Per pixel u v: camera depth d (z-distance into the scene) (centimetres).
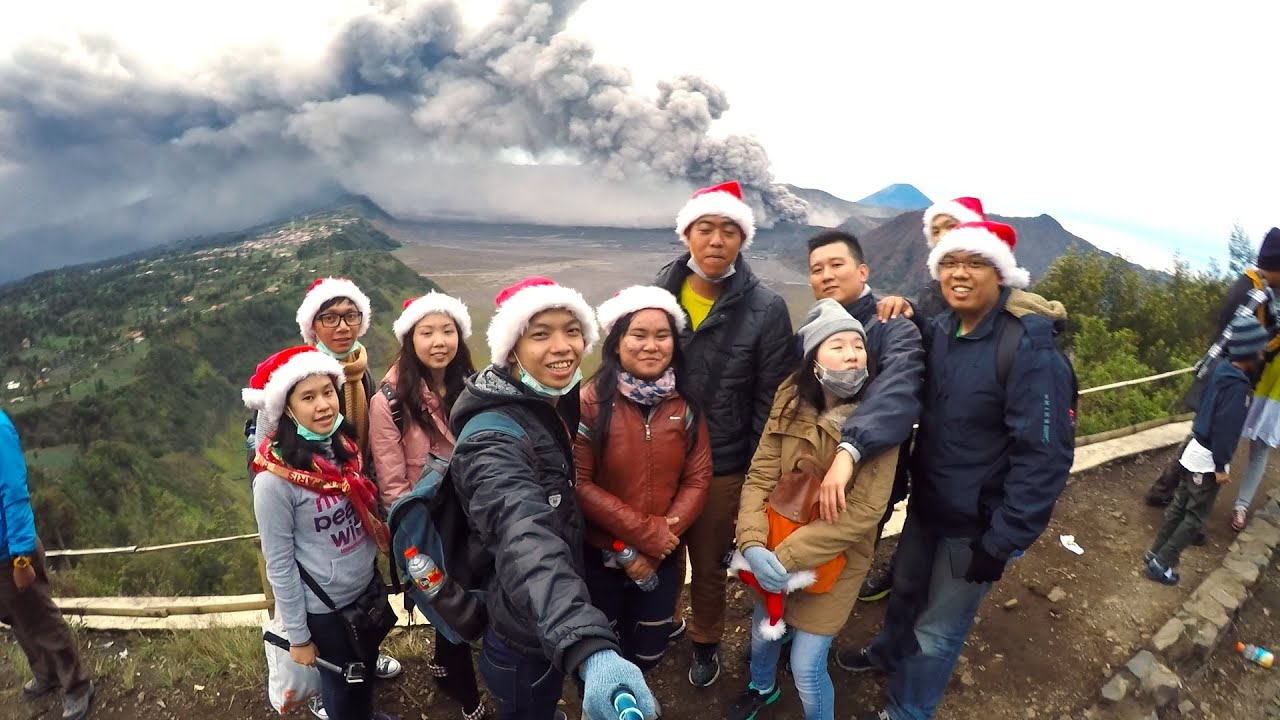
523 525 151
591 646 130
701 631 274
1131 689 277
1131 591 345
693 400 231
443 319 271
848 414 218
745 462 262
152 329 8681
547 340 179
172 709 297
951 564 228
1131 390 707
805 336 226
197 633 350
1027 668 294
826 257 254
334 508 213
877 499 211
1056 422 197
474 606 177
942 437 221
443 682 257
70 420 6156
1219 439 322
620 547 216
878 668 278
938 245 216
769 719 268
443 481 179
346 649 221
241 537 370
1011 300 212
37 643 292
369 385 314
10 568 277
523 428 171
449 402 276
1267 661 302
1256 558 359
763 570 213
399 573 197
